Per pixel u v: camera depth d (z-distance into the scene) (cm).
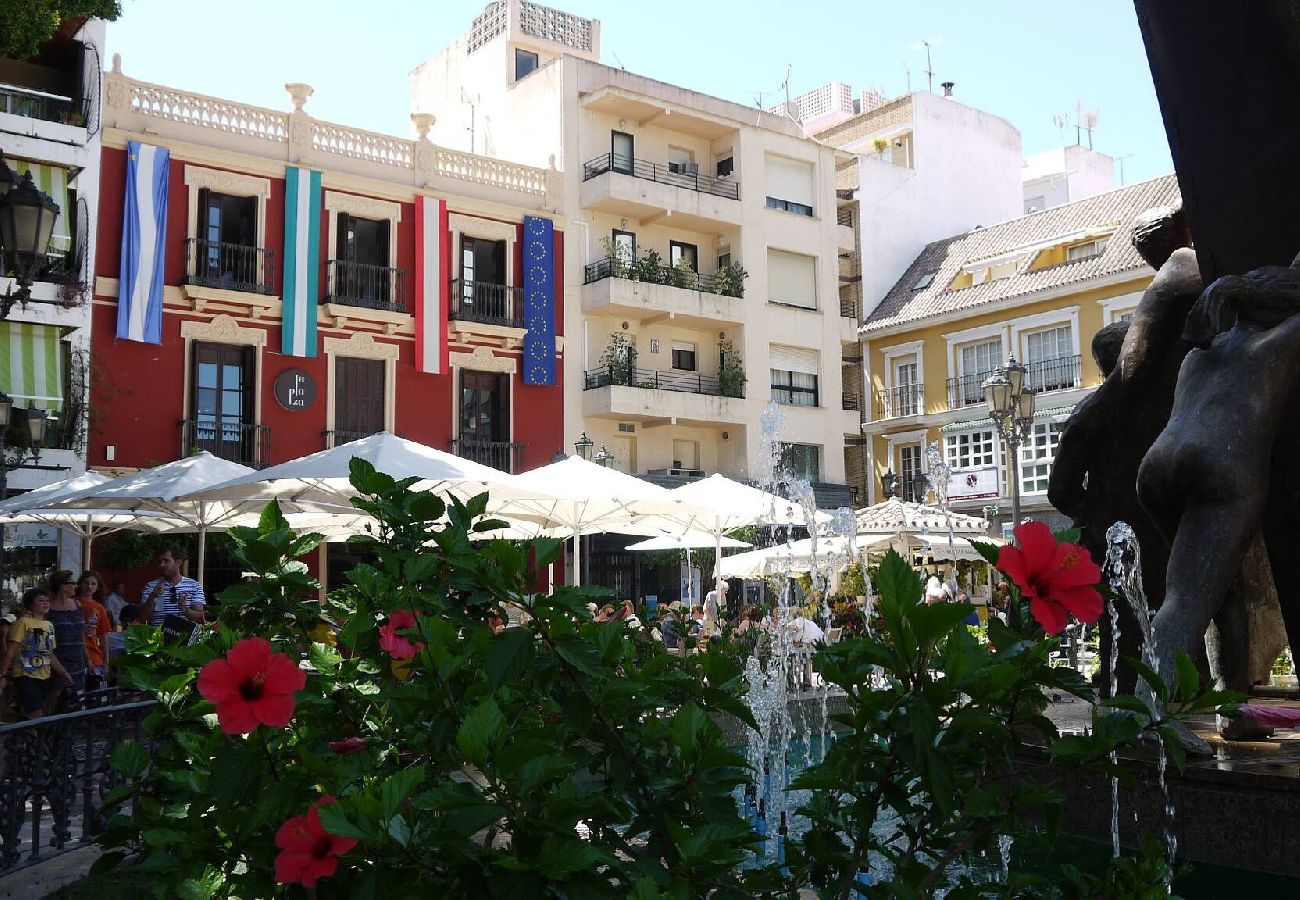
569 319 2952
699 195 3122
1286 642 550
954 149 4159
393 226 2669
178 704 300
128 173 2308
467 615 299
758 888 233
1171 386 544
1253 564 537
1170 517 459
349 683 299
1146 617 426
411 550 308
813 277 3422
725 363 3216
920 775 210
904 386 3709
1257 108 499
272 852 228
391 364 2639
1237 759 435
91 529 1656
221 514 1443
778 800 564
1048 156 4841
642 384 3034
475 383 2791
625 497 1271
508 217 2861
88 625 1180
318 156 2586
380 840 180
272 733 243
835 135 4444
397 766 289
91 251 2211
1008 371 1591
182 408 2364
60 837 594
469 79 3553
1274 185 498
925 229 4044
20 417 1923
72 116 2197
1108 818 438
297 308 2497
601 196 2959
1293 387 457
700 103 3356
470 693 245
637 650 316
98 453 2245
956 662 201
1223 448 437
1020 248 3547
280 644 301
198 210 2427
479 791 193
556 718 258
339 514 1324
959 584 1861
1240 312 460
